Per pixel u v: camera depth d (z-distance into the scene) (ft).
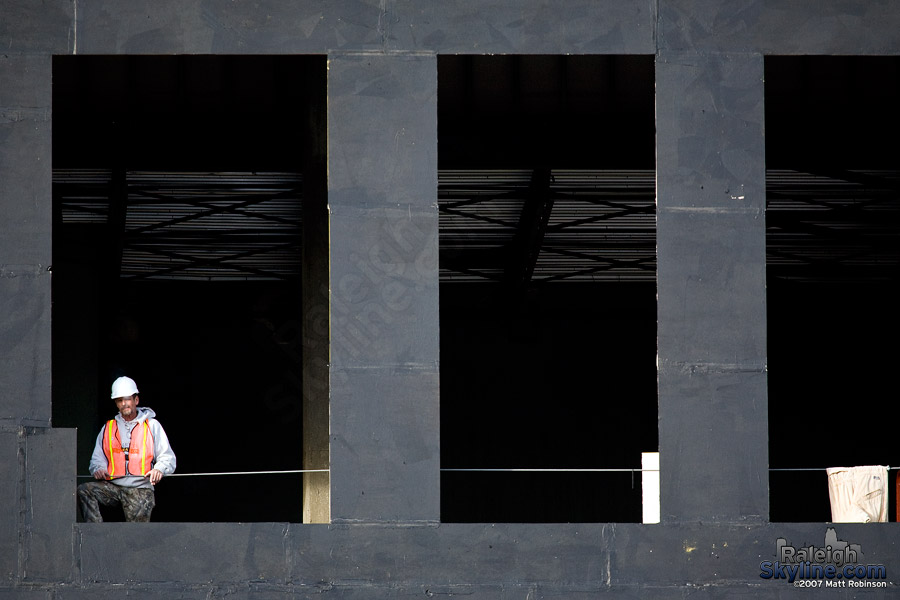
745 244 72.90
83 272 157.28
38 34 72.69
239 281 171.22
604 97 119.55
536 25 73.41
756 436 71.97
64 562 70.79
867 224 154.81
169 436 173.88
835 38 73.92
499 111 120.57
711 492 71.77
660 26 73.61
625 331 177.99
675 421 72.08
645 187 143.23
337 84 72.79
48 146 72.54
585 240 157.99
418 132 72.74
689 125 73.31
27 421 71.36
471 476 176.86
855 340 179.42
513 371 177.37
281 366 176.45
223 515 174.91
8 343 71.46
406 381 71.67
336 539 71.05
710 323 72.54
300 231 154.20
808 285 174.40
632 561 71.36
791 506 178.70
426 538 71.10
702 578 71.36
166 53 72.90
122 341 170.71
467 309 175.22
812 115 126.11
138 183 140.36
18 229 71.92
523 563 71.15
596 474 177.68
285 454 175.94
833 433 179.22
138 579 70.85
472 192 143.64
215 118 123.44
